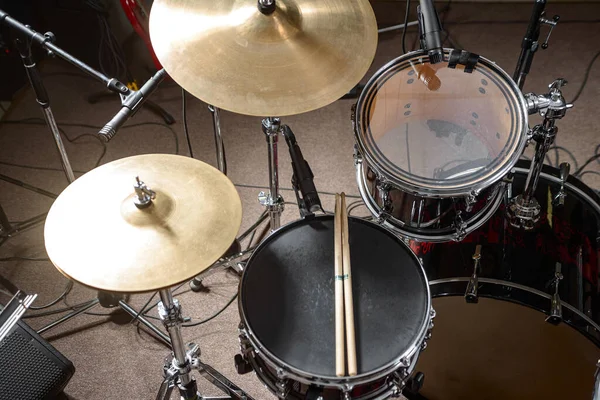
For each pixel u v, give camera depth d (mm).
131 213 1268
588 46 2926
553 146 2494
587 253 1541
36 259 2160
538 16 1588
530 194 1555
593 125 2578
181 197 1323
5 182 2389
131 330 1982
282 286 1359
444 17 3096
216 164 2479
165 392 1609
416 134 1658
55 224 1273
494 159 1453
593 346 1427
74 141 2566
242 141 2576
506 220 1576
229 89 1348
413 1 3170
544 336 1483
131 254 1233
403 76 1542
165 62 1374
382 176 1437
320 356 1254
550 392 1691
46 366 1609
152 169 1376
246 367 1396
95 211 1293
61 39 2736
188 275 1221
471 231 1529
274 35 1381
